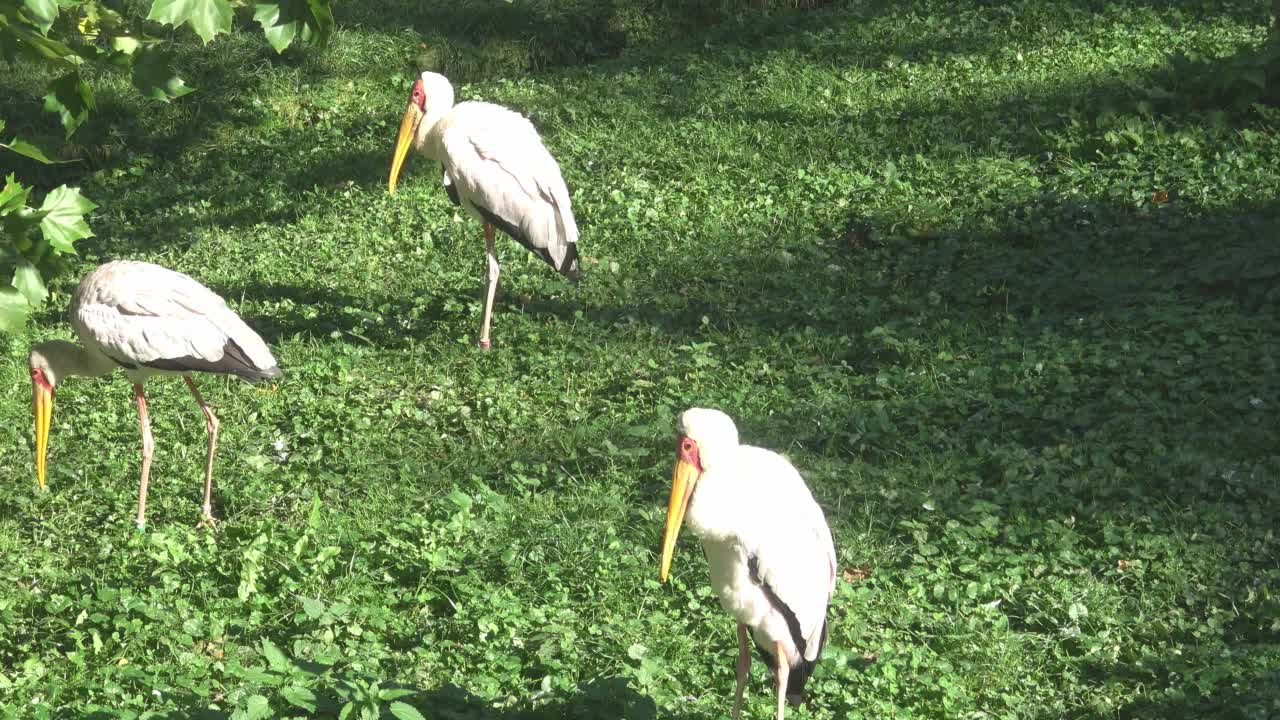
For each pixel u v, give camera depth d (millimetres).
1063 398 8594
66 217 5594
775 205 12391
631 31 17391
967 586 6785
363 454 8547
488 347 10031
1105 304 9898
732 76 15742
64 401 9438
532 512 7664
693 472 5223
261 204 13336
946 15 17344
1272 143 12227
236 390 9539
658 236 11953
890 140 13484
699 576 7023
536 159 10320
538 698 5781
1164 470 7609
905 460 8172
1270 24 16219
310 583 6762
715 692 6094
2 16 4852
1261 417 8133
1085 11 16984
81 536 7633
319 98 15359
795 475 5418
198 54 15672
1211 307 9594
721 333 10125
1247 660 6074
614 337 10156
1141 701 5926
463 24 17031
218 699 5836
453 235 12266
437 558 6922
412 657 6172
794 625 5277
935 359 9344
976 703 6000
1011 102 13969
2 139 14477
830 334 9977
